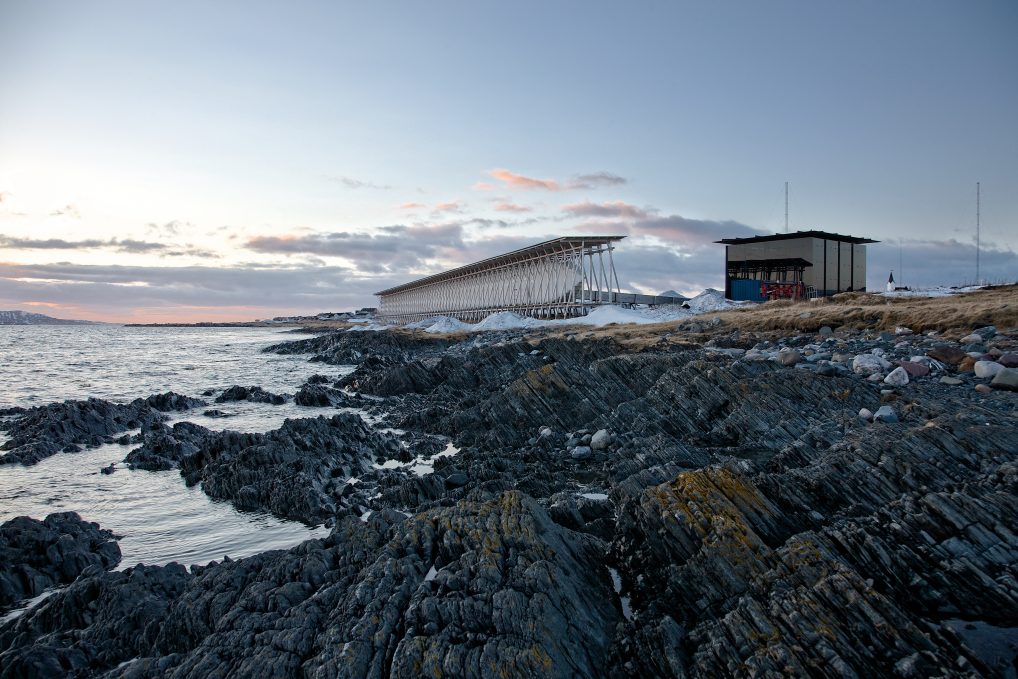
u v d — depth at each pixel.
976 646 9.97
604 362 32.81
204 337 181.88
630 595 11.95
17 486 23.19
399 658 9.48
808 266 87.25
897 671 8.80
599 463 23.58
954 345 30.98
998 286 69.38
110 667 11.34
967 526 12.01
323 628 10.52
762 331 45.50
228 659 10.31
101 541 17.02
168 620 11.92
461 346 80.06
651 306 92.19
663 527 12.52
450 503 17.67
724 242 95.50
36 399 47.19
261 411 41.16
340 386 54.38
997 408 21.41
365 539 13.23
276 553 13.83
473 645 9.72
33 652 11.17
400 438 30.14
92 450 29.19
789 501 14.14
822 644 9.18
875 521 12.69
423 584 11.03
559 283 104.25
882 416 20.08
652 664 9.75
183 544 17.58
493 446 27.38
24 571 15.03
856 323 41.22
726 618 9.98
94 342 143.88
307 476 21.39
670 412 25.77
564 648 9.76
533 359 46.00
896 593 11.18
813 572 10.54
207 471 23.70
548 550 11.95
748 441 22.91
